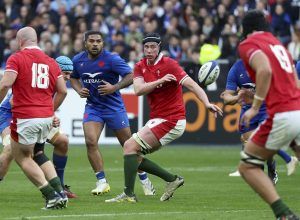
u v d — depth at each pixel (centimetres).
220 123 5450
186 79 2664
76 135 5541
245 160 2091
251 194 3081
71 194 2950
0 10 6612
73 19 6244
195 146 5506
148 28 5953
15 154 2503
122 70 3122
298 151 2239
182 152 5184
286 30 5884
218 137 5450
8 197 2948
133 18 6231
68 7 6681
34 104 2475
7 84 2431
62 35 6075
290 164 3769
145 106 5434
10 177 3797
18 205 2681
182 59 5678
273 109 2052
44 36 5962
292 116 2045
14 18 6469
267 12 5888
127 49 5906
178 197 2964
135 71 2756
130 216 2381
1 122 2919
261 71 2019
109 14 6309
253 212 2494
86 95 3147
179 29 6034
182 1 6419
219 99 5412
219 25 5950
